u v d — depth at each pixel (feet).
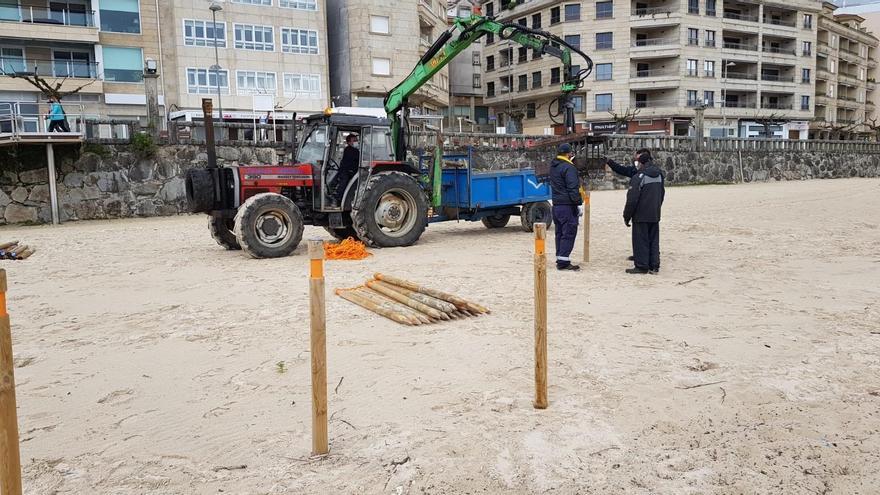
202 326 21.18
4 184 62.49
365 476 10.64
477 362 16.62
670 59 192.75
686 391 14.26
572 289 26.11
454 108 221.46
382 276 26.35
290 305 24.06
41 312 23.88
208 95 123.75
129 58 118.42
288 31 131.23
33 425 13.19
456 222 57.93
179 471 11.03
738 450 11.28
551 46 42.96
